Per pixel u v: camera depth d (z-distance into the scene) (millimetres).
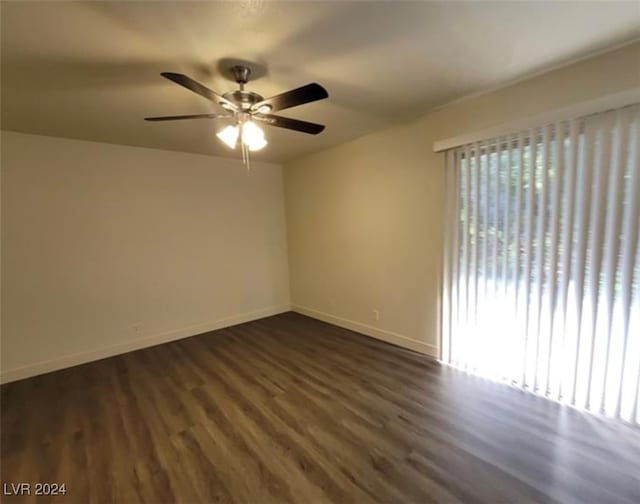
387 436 2076
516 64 2119
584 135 2102
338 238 4176
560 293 2299
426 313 3260
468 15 1604
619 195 2004
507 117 2471
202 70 2049
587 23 1695
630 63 1929
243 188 4602
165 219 3951
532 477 1712
